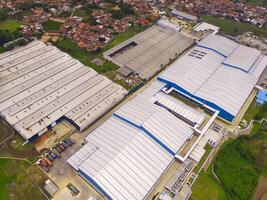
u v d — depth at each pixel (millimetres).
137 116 105188
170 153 97750
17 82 123000
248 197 93000
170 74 131000
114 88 127000
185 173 95562
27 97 116375
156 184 91438
